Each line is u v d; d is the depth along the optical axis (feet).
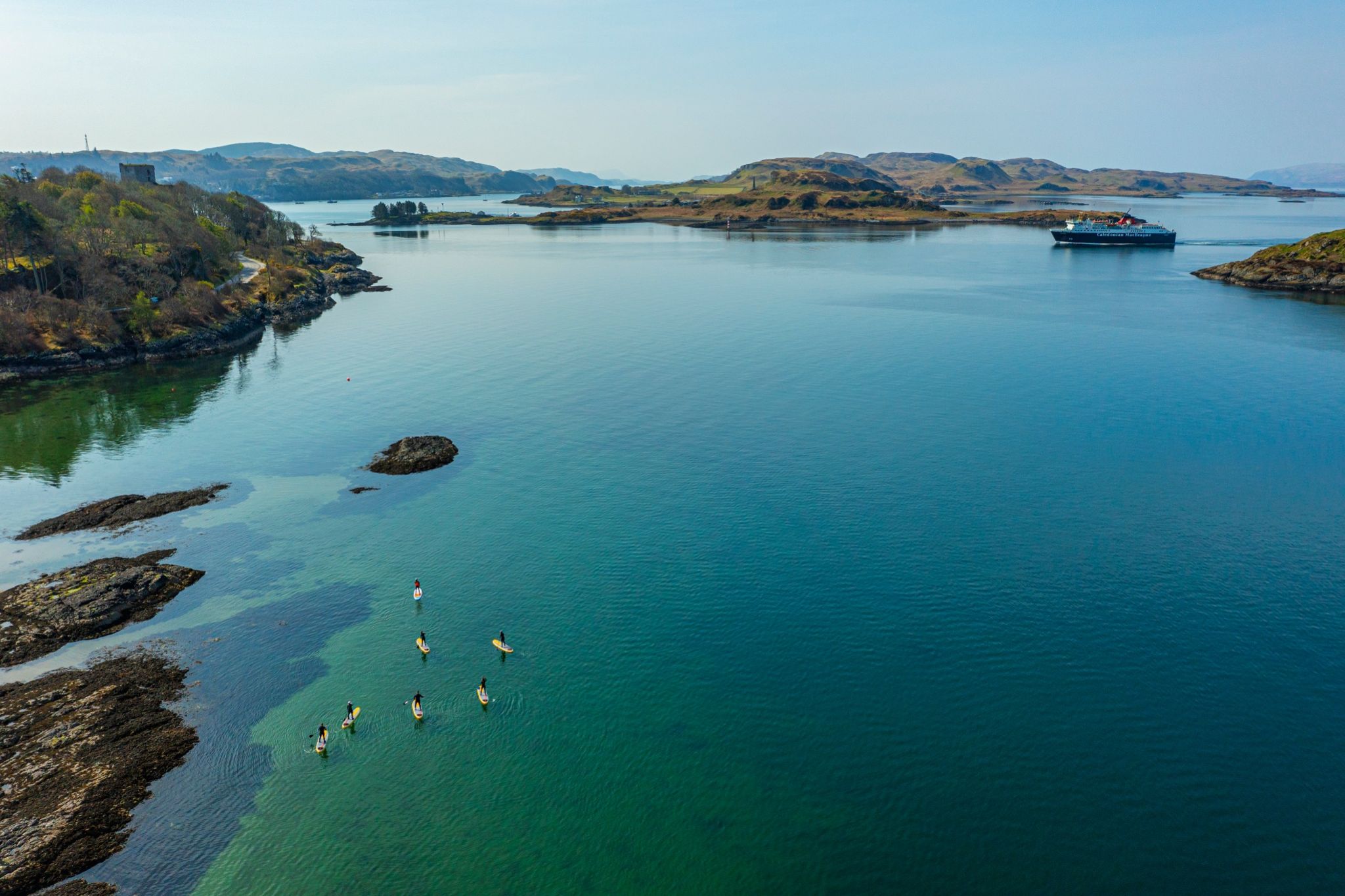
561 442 361.71
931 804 162.40
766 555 257.96
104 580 235.20
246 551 264.31
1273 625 217.77
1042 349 530.68
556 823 159.53
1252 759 172.35
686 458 339.77
